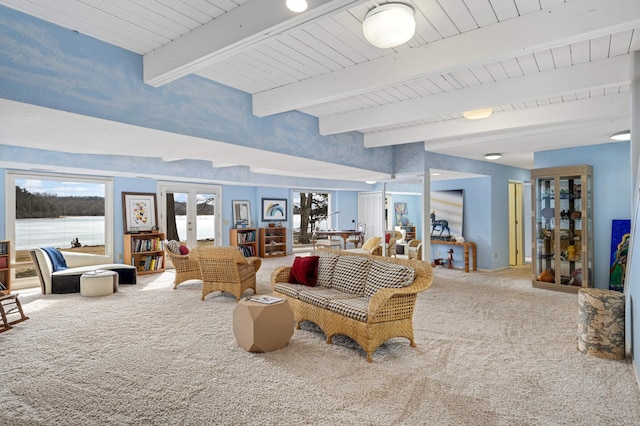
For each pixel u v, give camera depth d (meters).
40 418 2.27
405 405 2.42
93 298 5.59
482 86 3.70
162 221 8.95
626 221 5.70
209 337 3.76
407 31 2.29
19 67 2.35
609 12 2.14
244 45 2.39
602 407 2.39
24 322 4.31
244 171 8.55
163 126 3.19
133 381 2.77
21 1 2.23
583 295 3.34
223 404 2.43
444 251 8.98
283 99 3.77
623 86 3.68
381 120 4.46
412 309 3.49
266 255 10.93
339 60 3.17
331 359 3.19
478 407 2.39
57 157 5.62
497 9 2.36
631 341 3.18
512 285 6.56
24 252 6.73
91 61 2.71
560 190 6.12
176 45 2.73
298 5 1.98
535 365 3.06
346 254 4.63
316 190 12.60
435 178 8.79
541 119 4.43
